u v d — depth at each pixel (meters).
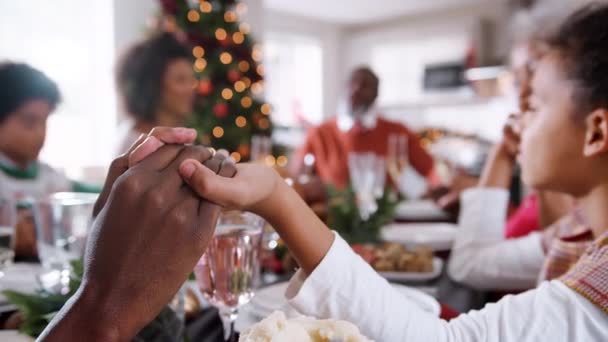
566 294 0.43
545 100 0.57
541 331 0.41
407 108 5.89
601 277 0.43
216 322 0.63
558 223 0.86
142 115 2.12
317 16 5.80
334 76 6.25
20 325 0.50
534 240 0.87
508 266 0.85
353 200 1.21
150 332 0.43
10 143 1.43
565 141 0.55
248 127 3.28
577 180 0.56
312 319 0.32
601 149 0.52
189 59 2.23
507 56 4.46
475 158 4.63
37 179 1.52
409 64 5.76
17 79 1.38
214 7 3.34
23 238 1.02
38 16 3.42
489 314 0.44
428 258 0.91
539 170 0.58
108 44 3.68
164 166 0.34
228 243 0.50
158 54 2.12
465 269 0.88
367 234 1.13
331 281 0.40
